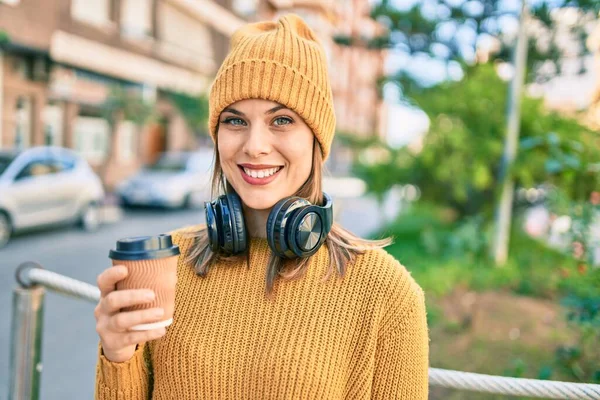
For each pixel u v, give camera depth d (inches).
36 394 71.7
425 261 223.1
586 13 227.8
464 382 52.4
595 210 136.6
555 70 262.4
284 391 39.2
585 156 176.7
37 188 286.4
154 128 637.9
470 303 170.1
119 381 38.2
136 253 32.7
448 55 273.1
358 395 40.5
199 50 704.4
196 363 41.3
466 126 231.5
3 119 421.4
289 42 41.9
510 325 148.9
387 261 42.9
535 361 122.3
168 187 430.6
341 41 294.2
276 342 40.7
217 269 44.9
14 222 272.1
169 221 399.9
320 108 43.1
